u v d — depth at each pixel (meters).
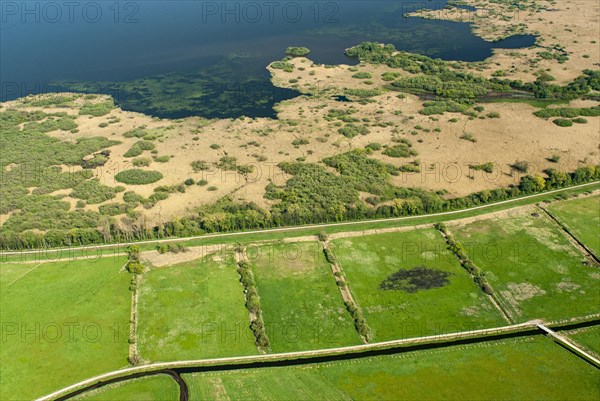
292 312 139.12
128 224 172.50
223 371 123.62
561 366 122.69
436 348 128.62
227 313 139.12
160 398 117.69
